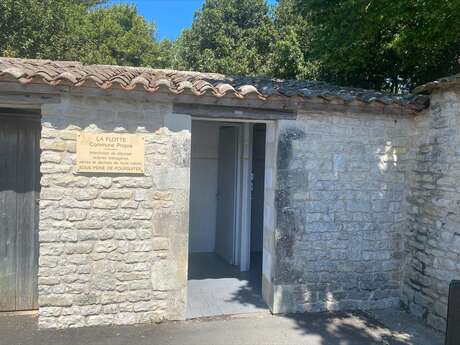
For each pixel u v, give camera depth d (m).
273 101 4.73
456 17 6.31
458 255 4.44
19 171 4.80
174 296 4.76
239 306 5.27
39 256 4.45
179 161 4.70
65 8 13.19
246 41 16.22
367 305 5.33
